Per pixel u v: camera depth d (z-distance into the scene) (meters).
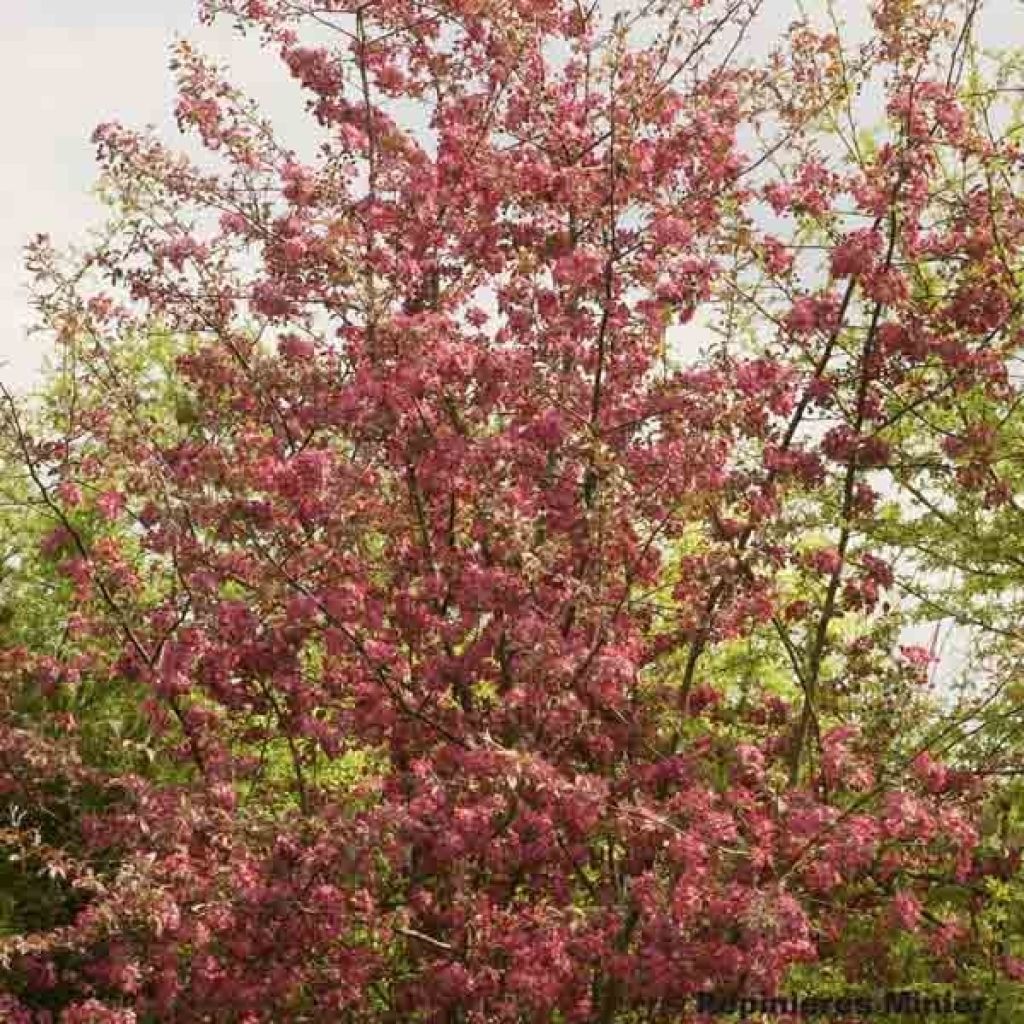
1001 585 8.95
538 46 9.48
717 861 7.38
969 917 9.02
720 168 9.16
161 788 8.42
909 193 8.59
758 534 8.33
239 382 9.45
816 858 7.51
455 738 8.16
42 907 9.36
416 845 8.07
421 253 9.29
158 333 9.78
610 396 8.91
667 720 8.76
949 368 8.81
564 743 8.29
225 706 9.45
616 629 8.30
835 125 9.70
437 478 8.63
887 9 8.52
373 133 9.41
